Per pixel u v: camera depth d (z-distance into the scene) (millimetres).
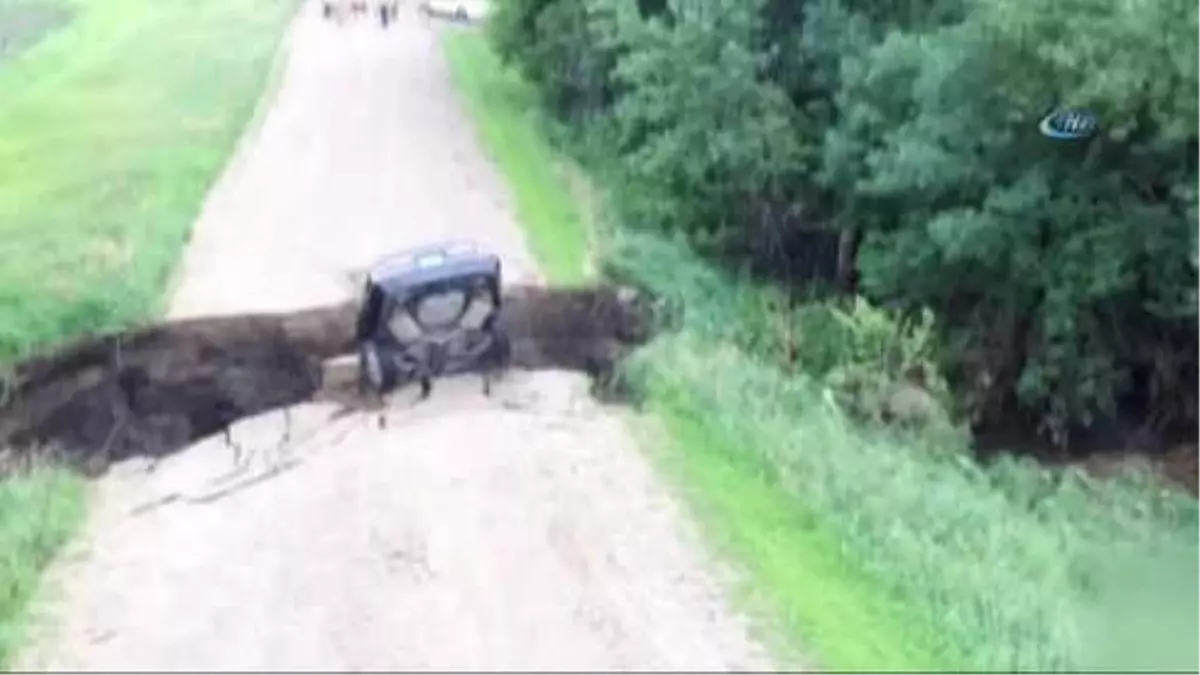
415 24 83688
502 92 56500
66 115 51219
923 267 32250
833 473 19359
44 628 16422
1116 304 31969
